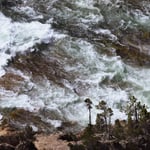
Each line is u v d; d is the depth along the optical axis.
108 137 44.34
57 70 57.94
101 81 57.28
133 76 58.59
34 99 53.75
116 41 63.41
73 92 55.19
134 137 43.88
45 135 47.06
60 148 42.28
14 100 53.38
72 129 50.06
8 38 61.91
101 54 61.06
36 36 62.31
